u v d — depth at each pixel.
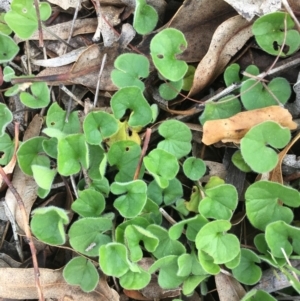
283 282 0.18
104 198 0.18
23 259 0.20
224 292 0.18
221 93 0.19
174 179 0.18
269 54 0.19
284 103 0.18
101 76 0.20
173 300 0.17
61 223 0.17
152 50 0.18
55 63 0.20
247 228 0.19
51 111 0.19
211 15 0.19
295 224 0.19
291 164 0.18
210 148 0.20
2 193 0.20
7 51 0.19
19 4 0.19
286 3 0.18
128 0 0.20
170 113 0.20
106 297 0.18
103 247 0.16
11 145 0.19
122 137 0.19
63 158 0.17
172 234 0.17
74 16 0.20
